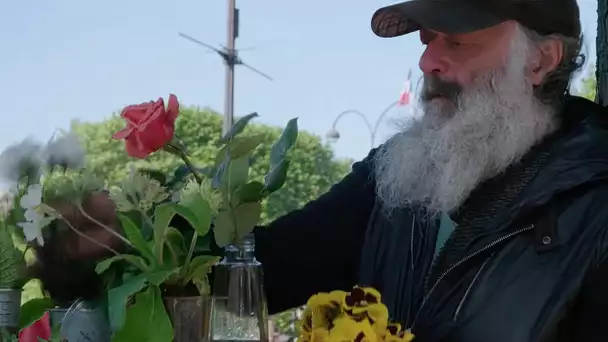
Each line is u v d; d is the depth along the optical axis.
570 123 1.04
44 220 0.87
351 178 1.22
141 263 0.86
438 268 0.99
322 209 1.19
